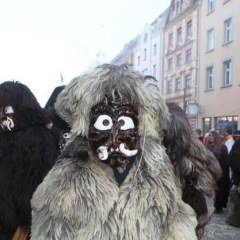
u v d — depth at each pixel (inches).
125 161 54.5
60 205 51.4
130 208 53.1
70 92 55.6
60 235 51.3
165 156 58.3
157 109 56.7
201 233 82.1
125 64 57.8
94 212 51.9
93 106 54.9
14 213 77.9
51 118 92.3
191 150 78.7
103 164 55.7
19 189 77.4
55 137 86.9
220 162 248.8
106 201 52.6
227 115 808.9
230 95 799.7
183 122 77.9
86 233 51.4
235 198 209.8
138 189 54.2
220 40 841.5
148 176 55.2
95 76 54.4
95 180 53.1
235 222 208.4
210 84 912.9
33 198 54.8
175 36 1152.8
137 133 55.6
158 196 54.2
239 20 764.6
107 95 54.7
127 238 52.2
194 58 991.0
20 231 78.1
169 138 76.2
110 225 52.2
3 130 82.4
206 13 916.0
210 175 83.0
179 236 54.7
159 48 1299.2
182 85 1084.5
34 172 78.2
